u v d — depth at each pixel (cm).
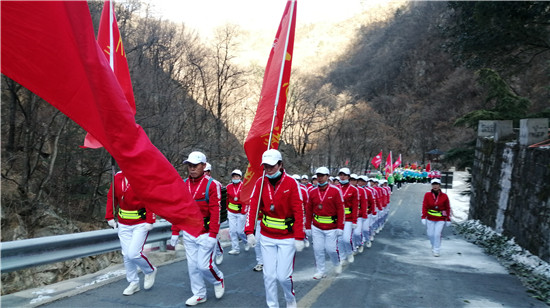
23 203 1802
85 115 353
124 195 583
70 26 321
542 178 1038
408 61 11281
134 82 2228
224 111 3547
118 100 366
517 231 1222
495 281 825
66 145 2166
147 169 392
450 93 9412
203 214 566
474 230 1717
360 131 5800
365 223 1174
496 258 1110
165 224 886
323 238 750
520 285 798
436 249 1120
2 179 1830
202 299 573
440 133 9094
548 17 1534
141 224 590
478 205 1959
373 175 5506
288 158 4731
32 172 1905
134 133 382
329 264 909
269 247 508
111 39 609
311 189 755
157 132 2336
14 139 1933
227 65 3522
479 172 2009
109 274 765
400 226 1898
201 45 3409
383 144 6166
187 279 696
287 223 504
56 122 2109
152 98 2394
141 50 2458
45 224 1823
